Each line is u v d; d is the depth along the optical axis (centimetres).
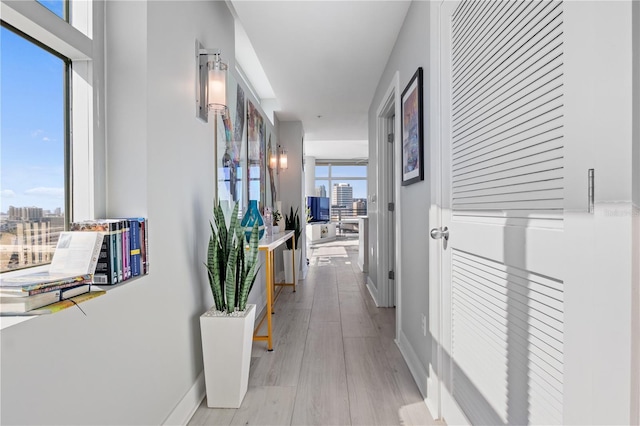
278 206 446
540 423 93
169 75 156
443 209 168
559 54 84
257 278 343
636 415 61
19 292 82
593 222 71
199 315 191
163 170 150
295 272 445
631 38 61
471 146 137
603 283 68
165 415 149
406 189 237
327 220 1138
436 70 171
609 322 66
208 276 193
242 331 175
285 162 507
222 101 188
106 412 111
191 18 182
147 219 136
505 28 110
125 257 123
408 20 226
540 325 93
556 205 86
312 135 641
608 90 66
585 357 74
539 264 92
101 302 109
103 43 134
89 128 127
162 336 148
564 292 81
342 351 248
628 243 62
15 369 79
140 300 131
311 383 202
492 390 120
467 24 140
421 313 198
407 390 195
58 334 91
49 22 106
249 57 345
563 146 82
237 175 279
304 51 285
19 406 80
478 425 130
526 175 99
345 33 255
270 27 247
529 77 97
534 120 95
